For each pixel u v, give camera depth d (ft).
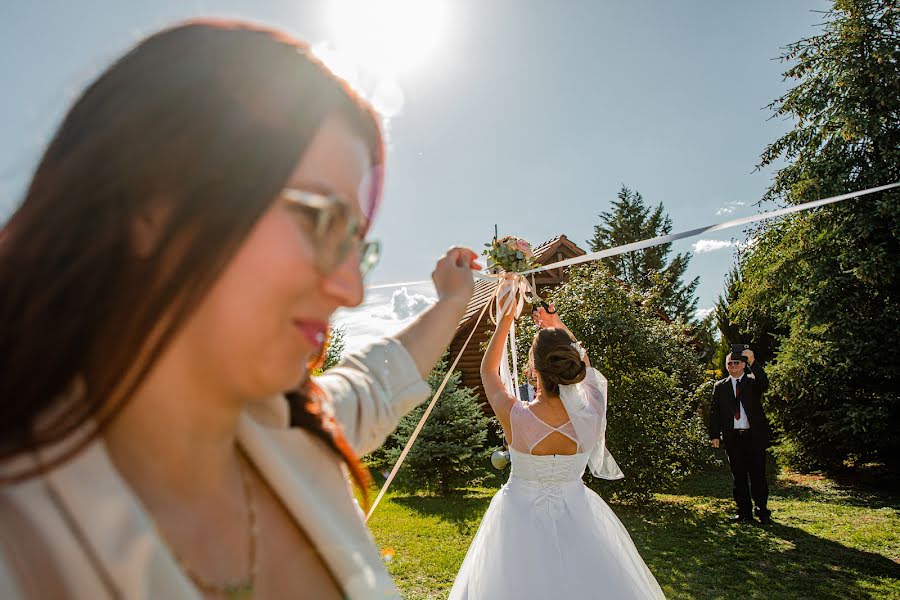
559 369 10.46
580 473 10.66
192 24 1.63
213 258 1.37
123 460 1.59
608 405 25.14
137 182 1.35
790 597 15.81
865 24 33.60
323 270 1.51
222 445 1.73
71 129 1.48
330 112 1.65
